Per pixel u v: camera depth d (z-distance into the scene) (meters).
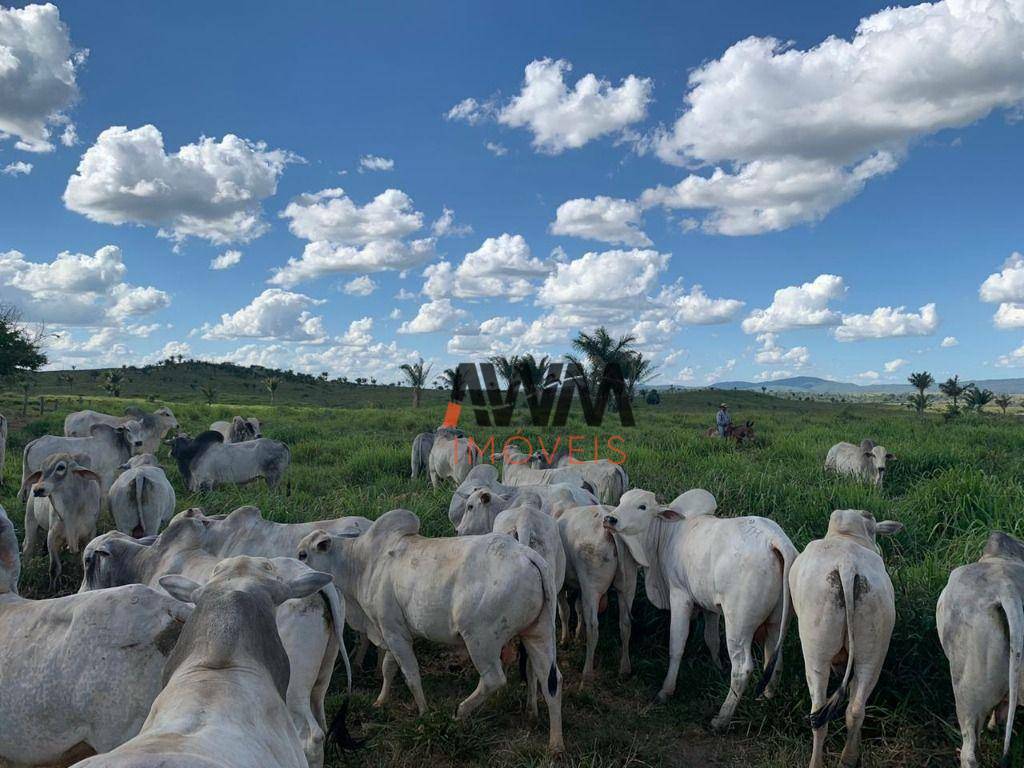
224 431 19.08
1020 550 4.53
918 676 5.18
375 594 5.37
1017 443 16.34
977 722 4.20
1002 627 4.05
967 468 10.66
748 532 5.33
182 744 1.88
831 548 4.62
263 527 6.28
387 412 34.28
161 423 14.80
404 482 13.61
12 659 3.40
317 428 24.16
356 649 6.45
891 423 23.23
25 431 21.42
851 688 4.55
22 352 31.02
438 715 4.96
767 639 5.34
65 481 7.96
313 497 11.88
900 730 4.86
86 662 3.31
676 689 5.84
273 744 2.24
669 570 5.94
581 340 34.81
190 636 2.48
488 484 8.41
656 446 15.98
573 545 6.39
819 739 4.47
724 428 19.30
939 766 4.60
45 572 8.34
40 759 3.43
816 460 14.13
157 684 3.30
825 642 4.49
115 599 3.44
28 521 8.77
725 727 5.16
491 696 5.60
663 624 6.71
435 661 6.43
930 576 6.12
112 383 56.56
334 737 4.61
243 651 2.45
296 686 4.19
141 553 5.45
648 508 6.08
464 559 5.01
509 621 4.89
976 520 7.73
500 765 4.71
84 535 8.21
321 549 5.61
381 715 5.50
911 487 11.52
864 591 4.40
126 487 8.57
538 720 5.32
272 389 61.59
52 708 3.32
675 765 4.81
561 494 7.69
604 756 4.88
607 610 7.13
